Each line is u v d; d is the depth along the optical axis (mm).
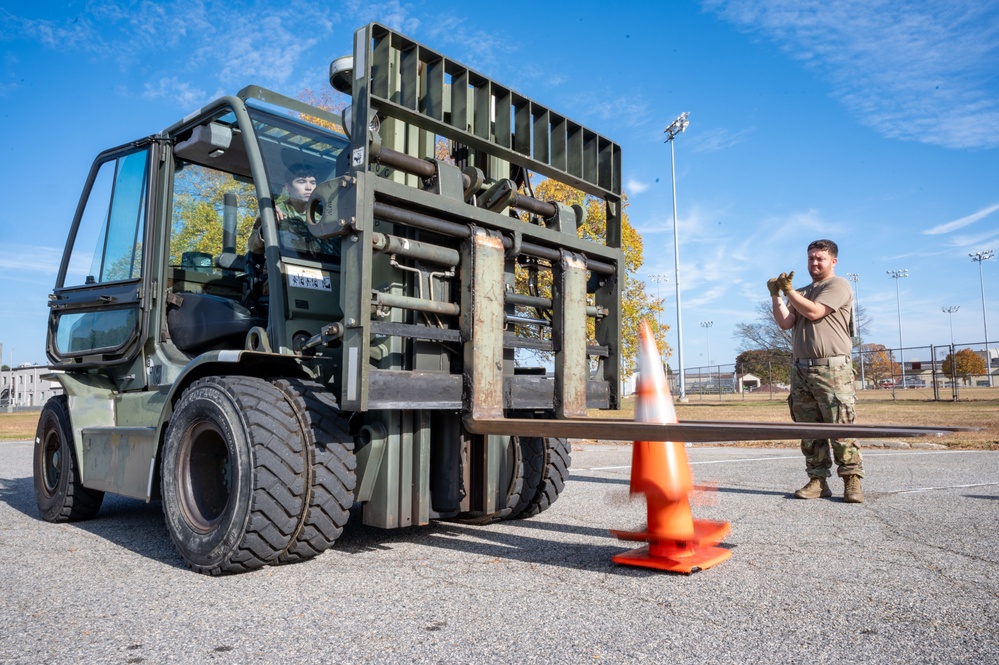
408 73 3219
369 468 3211
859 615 2281
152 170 4215
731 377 54125
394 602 2471
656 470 2984
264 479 2875
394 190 2959
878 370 47875
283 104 3957
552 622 2221
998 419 14695
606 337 4129
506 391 3436
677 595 2529
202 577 2920
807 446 5039
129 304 4184
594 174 4090
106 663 1914
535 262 3859
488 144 3510
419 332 3053
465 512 3688
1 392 60438
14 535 4059
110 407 4508
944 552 3227
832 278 4895
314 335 3414
